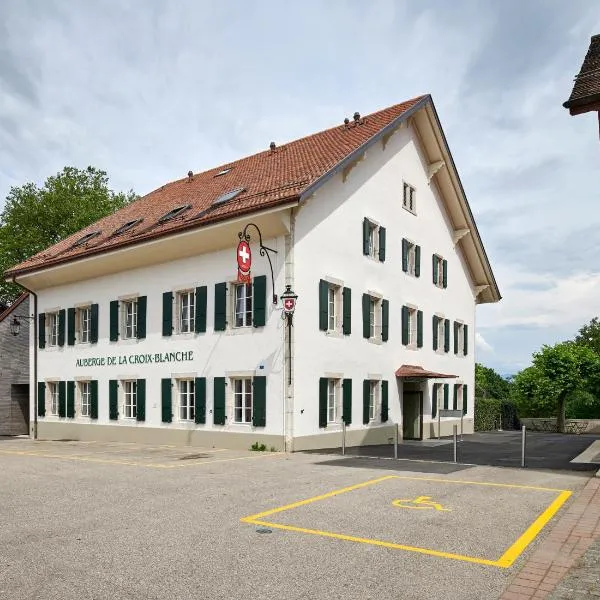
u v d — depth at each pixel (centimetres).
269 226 1560
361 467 1214
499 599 477
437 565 560
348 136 1988
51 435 2286
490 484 991
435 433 2331
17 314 2736
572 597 476
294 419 1528
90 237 2316
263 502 841
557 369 3138
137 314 1972
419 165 2306
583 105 1000
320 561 571
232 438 1641
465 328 2744
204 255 1764
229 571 542
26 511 793
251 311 1656
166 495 898
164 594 487
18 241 3469
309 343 1591
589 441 2052
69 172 3731
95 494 914
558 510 787
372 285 1914
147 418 1903
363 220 1877
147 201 2552
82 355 2170
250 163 2273
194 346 1769
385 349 1973
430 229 2386
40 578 525
